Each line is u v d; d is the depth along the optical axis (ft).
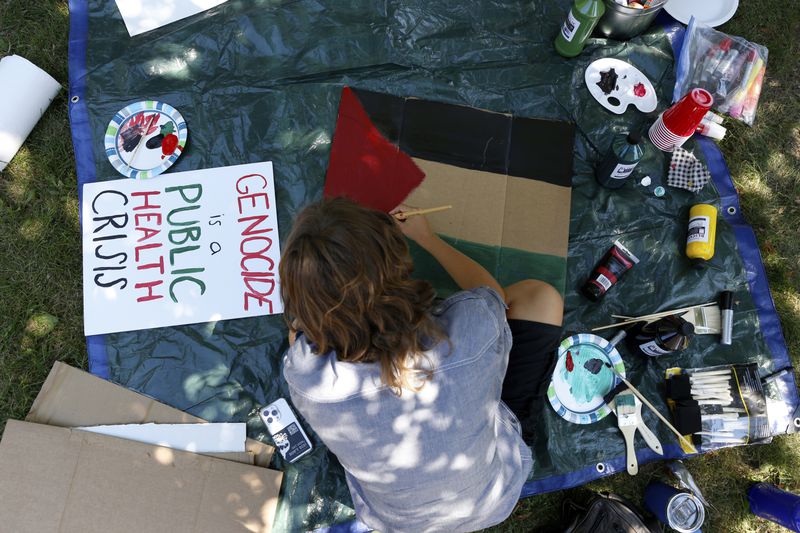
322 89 6.57
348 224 3.16
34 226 6.59
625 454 6.08
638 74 6.90
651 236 6.54
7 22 6.93
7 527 5.33
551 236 6.37
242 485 5.62
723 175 6.86
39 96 6.53
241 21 6.63
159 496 5.51
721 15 7.24
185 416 5.81
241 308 6.06
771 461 6.68
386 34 6.74
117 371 5.91
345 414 3.43
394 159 6.46
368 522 4.83
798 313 6.98
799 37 7.63
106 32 6.58
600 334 6.32
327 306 3.15
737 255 6.54
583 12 6.11
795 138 7.43
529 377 5.24
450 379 3.44
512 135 6.63
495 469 4.37
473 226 6.35
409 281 3.44
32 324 6.37
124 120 6.31
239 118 6.49
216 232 6.18
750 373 6.18
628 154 5.90
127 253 6.09
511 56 6.86
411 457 3.59
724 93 7.06
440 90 6.68
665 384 6.21
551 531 6.33
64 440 5.54
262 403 5.96
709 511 6.60
